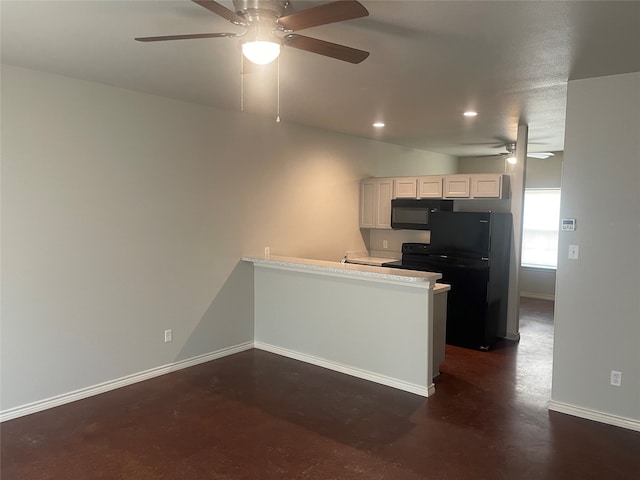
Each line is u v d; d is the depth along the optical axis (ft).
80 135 11.46
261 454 9.28
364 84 11.53
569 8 6.91
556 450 9.48
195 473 8.61
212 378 13.39
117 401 11.74
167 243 13.48
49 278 11.14
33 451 9.31
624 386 10.44
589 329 10.83
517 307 17.83
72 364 11.67
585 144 10.68
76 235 11.55
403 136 19.98
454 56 9.27
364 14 6.07
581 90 10.71
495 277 16.98
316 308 14.58
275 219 16.70
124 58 9.68
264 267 15.87
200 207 14.26
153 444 9.63
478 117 15.66
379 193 20.34
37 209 10.85
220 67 10.27
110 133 12.02
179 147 13.58
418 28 7.83
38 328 11.03
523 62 9.56
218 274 14.97
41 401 11.15
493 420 10.84
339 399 12.00
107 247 12.16
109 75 11.00
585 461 9.08
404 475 8.57
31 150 10.68
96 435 9.98
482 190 17.94
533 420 10.85
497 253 17.04
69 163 11.32
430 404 11.73
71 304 11.57
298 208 17.60
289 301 15.29
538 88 11.66
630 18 7.23
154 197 13.08
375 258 20.75
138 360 13.03
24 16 7.48
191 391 12.43
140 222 12.81
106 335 12.28
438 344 13.39
